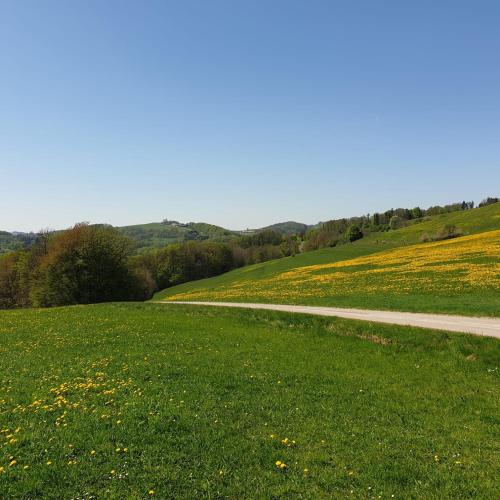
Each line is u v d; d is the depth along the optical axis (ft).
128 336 89.45
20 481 30.19
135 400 46.83
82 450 35.09
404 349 70.28
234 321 104.99
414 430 40.65
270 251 572.10
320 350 73.67
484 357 61.21
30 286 240.32
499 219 344.90
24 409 44.29
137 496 28.37
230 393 50.78
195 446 36.01
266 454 34.99
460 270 154.10
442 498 28.91
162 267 478.18
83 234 213.87
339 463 33.76
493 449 36.45
